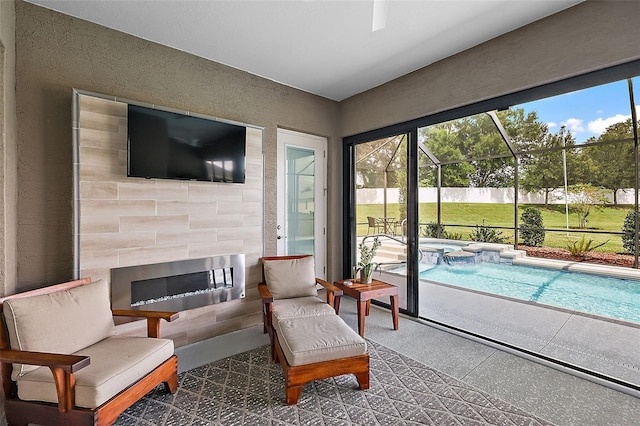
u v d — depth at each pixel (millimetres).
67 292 1849
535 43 2305
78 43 2238
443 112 3051
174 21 2305
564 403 1853
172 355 1970
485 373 2217
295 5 2119
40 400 1499
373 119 3670
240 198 3053
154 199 2527
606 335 2975
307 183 3973
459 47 2715
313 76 3338
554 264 5047
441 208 6375
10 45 1904
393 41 2609
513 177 5781
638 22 1854
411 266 3424
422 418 1710
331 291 2826
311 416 1730
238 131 2963
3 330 1591
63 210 2191
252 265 3148
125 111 2395
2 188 1734
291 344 1892
